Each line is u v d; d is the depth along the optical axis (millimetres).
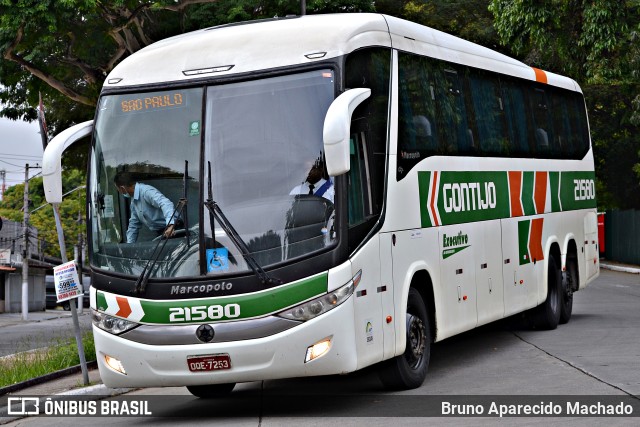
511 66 15281
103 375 9914
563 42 30125
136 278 9641
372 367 10867
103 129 10250
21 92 26141
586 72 30875
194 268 9484
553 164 16781
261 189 9516
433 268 11531
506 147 14484
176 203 9719
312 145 9531
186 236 9570
